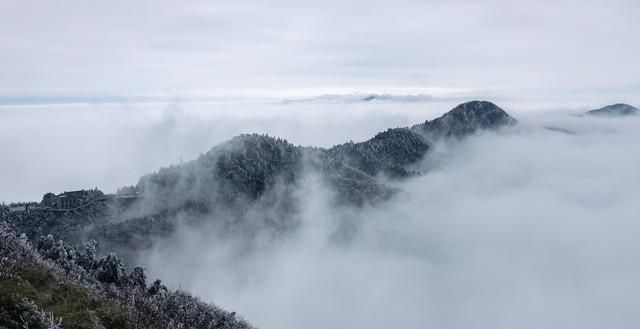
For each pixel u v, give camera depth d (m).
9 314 41.06
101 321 52.78
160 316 67.62
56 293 53.75
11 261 55.41
